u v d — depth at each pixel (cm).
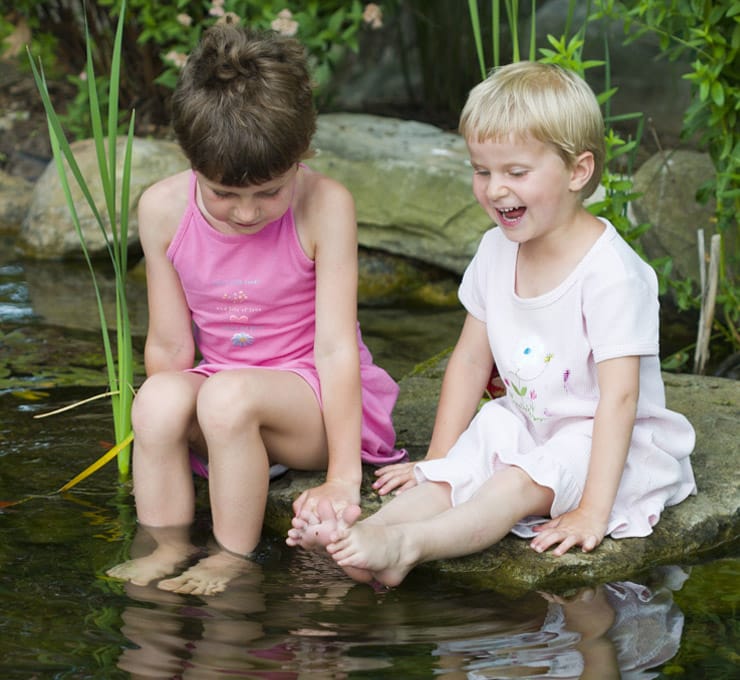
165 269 247
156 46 549
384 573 203
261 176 210
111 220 259
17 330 368
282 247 239
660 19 322
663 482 231
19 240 479
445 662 175
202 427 217
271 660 175
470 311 249
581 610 198
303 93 219
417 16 566
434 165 439
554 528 220
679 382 307
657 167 393
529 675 172
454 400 248
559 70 226
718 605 201
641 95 525
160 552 217
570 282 226
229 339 248
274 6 484
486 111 218
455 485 226
